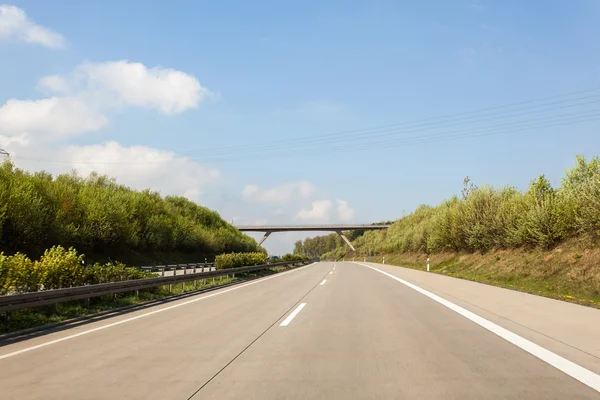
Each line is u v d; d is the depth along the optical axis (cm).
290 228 11519
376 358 644
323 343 761
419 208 7488
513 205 3056
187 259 6312
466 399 456
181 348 738
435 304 1292
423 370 571
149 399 473
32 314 1152
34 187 3741
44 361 665
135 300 1554
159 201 6581
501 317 1013
